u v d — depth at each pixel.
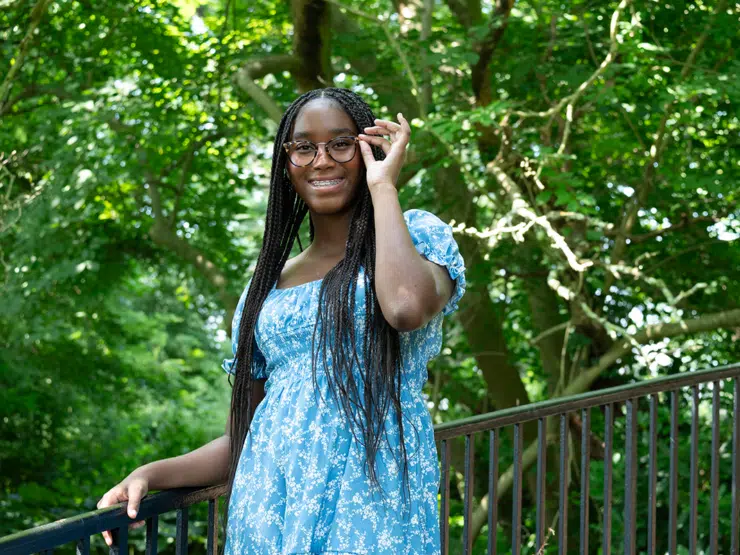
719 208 7.12
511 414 2.84
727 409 6.74
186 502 2.12
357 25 8.27
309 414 1.97
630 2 5.78
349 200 2.13
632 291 7.55
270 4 9.05
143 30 8.20
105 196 9.08
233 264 9.72
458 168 7.73
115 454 12.02
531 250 7.54
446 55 6.22
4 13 7.68
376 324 1.99
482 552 8.09
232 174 9.27
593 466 6.64
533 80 7.09
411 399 2.05
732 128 7.05
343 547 1.88
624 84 6.38
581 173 7.35
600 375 7.54
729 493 6.11
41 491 10.44
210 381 17.94
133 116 8.10
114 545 1.96
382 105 7.69
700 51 6.72
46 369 11.11
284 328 2.05
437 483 2.06
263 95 6.59
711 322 6.45
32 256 8.66
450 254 2.04
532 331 9.20
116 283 9.91
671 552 3.32
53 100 9.02
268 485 1.99
